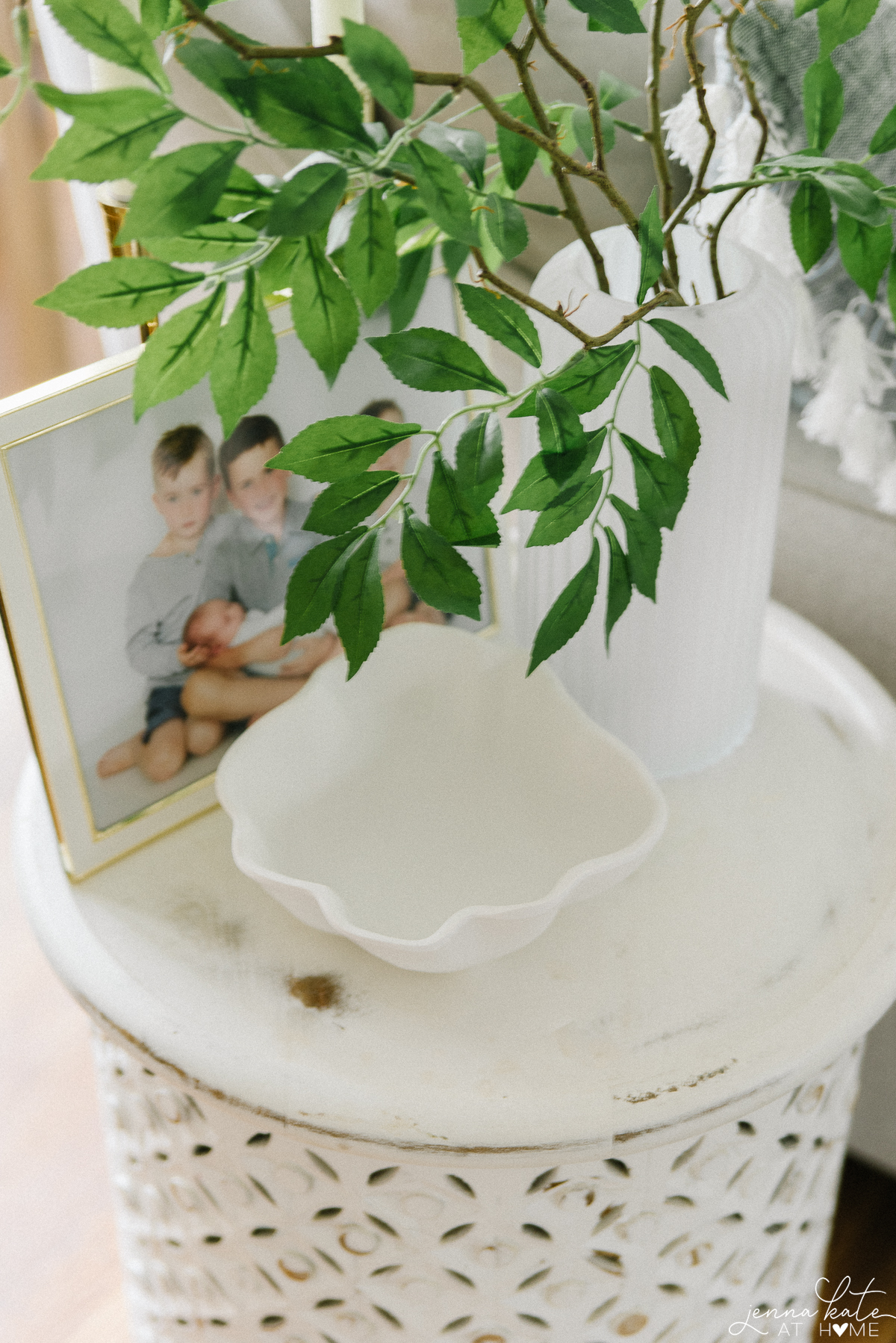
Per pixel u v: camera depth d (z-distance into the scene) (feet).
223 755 2.02
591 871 1.62
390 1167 1.69
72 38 1.12
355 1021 1.71
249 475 1.87
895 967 1.78
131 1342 2.84
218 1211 1.94
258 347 1.44
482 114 2.29
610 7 1.36
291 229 1.18
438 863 1.87
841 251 1.65
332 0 1.79
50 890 1.90
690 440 1.42
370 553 1.44
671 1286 1.95
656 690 1.98
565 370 1.37
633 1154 1.68
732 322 1.68
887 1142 2.89
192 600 1.89
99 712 1.86
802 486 2.39
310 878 1.84
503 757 1.99
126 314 1.35
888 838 2.00
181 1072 1.65
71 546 1.73
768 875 1.94
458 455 1.40
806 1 1.52
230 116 2.39
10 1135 3.28
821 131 1.66
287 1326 2.06
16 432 1.62
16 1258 3.03
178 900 1.90
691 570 1.83
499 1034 1.69
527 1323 1.92
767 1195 1.95
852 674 2.30
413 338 1.35
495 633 2.40
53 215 6.65
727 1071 1.64
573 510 1.41
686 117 2.03
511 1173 1.67
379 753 2.01
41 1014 3.58
